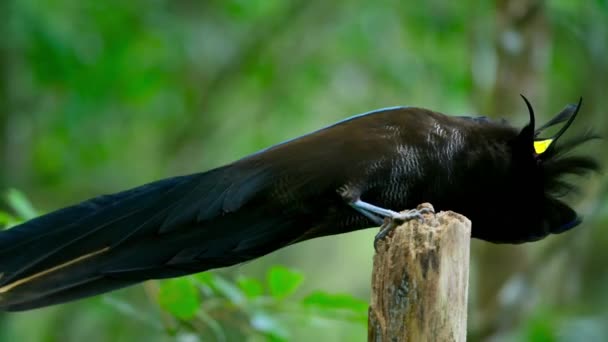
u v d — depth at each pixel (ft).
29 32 51.37
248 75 59.11
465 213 25.46
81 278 23.61
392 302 19.60
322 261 58.65
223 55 58.59
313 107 59.47
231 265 25.07
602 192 38.45
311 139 24.07
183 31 56.75
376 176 23.81
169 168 58.95
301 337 53.88
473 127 25.03
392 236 20.07
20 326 56.49
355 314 29.01
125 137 59.98
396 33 57.57
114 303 30.68
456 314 19.47
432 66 56.24
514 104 41.86
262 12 58.70
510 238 26.32
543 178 25.61
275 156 23.89
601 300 47.37
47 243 23.44
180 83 58.59
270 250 25.05
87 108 54.80
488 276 42.80
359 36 57.72
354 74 58.23
